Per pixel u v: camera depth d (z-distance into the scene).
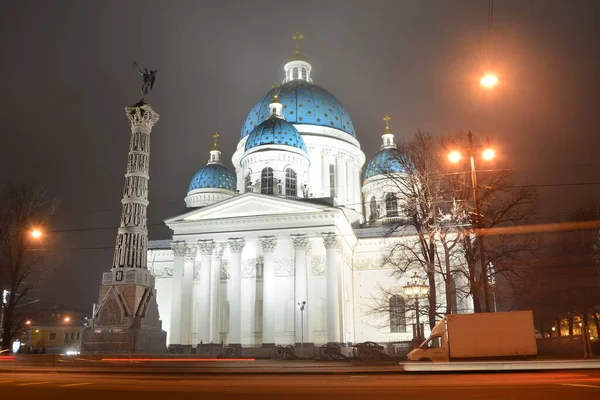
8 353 47.12
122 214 53.50
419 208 42.41
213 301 64.31
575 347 39.34
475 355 29.44
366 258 73.88
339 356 54.91
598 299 60.09
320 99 88.69
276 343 62.94
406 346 62.19
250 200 66.50
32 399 14.70
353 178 87.12
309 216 64.19
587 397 13.87
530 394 14.68
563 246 61.06
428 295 43.62
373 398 14.24
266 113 86.62
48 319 121.19
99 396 15.36
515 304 61.66
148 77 58.69
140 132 55.62
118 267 51.81
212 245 66.12
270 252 63.94
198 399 14.45
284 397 14.72
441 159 41.56
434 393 15.28
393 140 92.69
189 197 90.69
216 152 97.56
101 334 49.56
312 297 64.00
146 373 27.66
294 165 74.38
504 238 40.47
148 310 51.78
